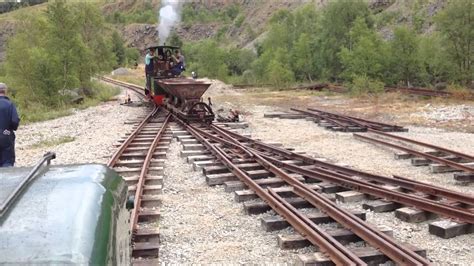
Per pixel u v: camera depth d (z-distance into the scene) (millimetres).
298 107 24969
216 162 10594
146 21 166750
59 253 2283
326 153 12539
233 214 7410
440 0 45531
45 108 28609
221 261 5684
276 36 51781
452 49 29016
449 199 7469
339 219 6473
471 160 11102
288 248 5922
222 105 26594
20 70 31109
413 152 11586
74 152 13133
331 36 41250
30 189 2877
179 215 7406
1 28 135375
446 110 20250
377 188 7844
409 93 27281
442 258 5668
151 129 16750
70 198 2766
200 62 55312
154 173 10000
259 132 16531
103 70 47562
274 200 7246
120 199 3303
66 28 33250
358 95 28516
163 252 5984
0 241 2328
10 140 7793
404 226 6734
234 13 143500
